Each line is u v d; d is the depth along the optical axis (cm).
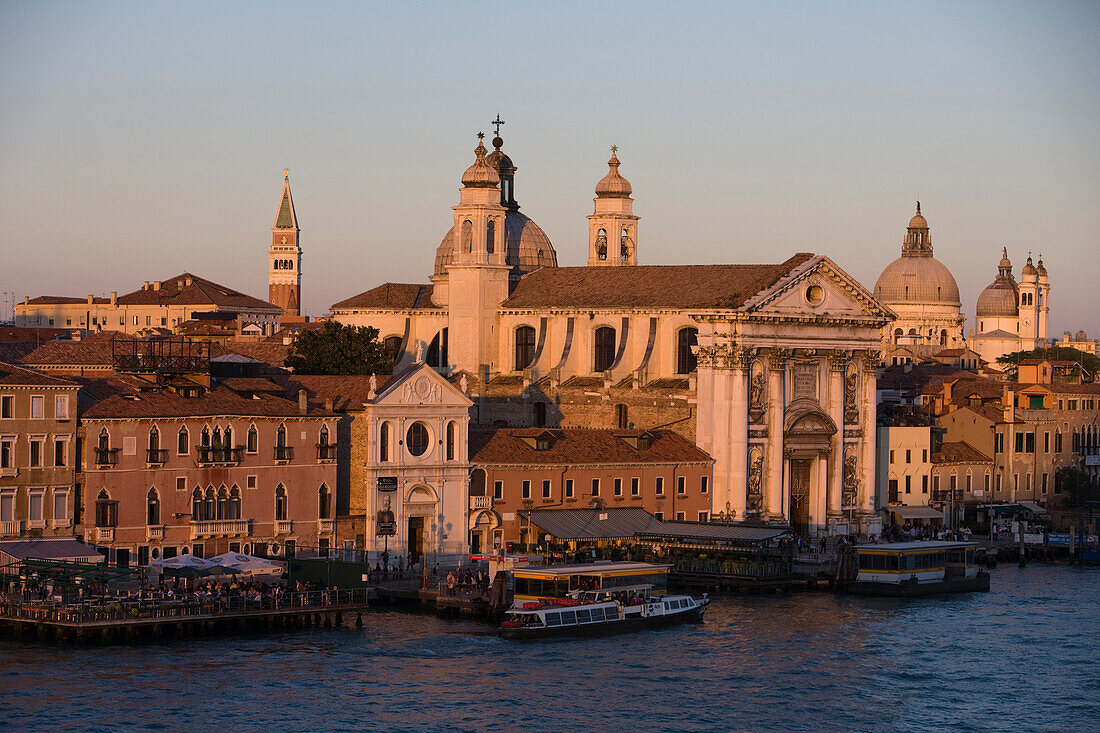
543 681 12538
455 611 14638
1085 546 19975
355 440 16188
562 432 18112
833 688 12675
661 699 12200
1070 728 11812
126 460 14575
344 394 16538
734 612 15538
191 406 15112
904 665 13462
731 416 18938
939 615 15650
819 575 17138
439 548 16500
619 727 11519
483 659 13100
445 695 12062
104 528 14412
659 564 15975
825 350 19812
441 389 16500
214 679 12150
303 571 14375
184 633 13325
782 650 13838
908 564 16750
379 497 16088
